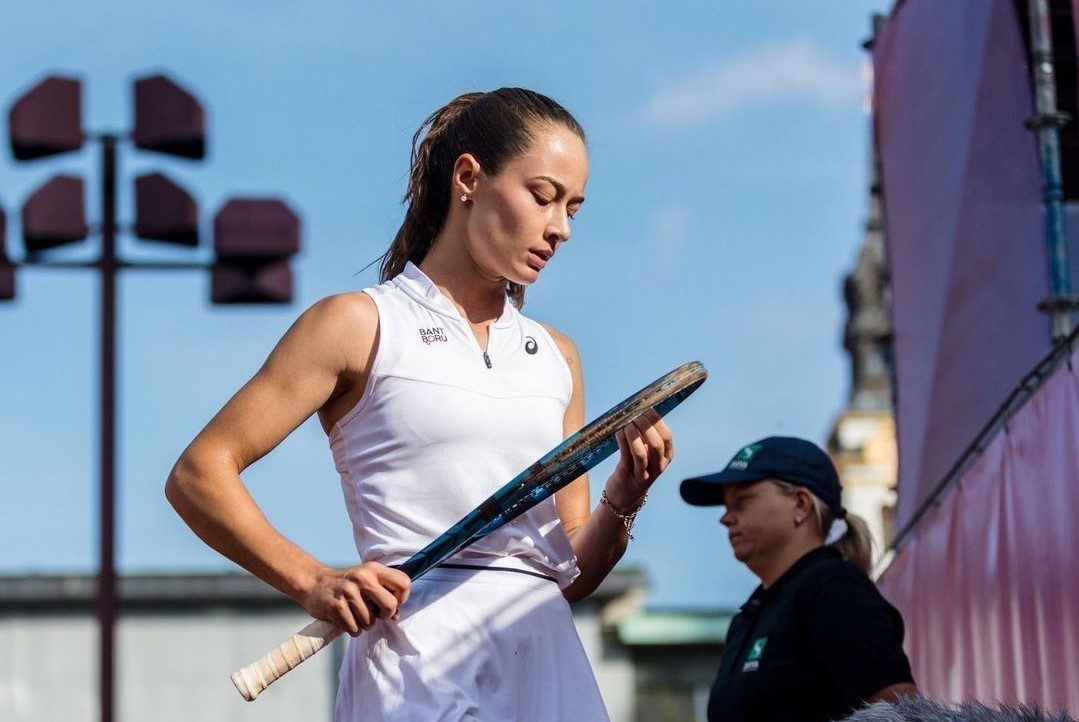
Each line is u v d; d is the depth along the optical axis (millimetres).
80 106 13992
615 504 4512
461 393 4297
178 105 13938
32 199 13883
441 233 4457
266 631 23516
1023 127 6961
